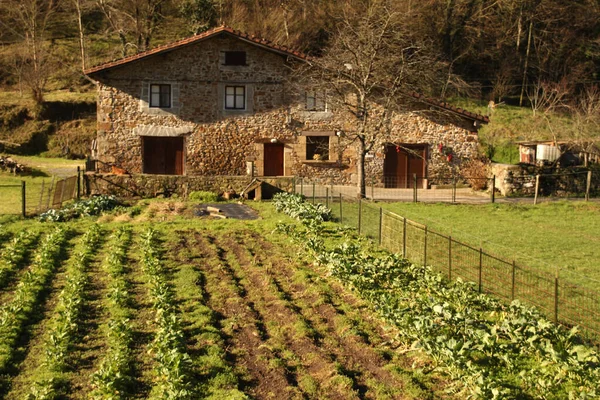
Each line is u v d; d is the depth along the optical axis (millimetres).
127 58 28984
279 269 15336
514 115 44000
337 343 10867
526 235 19984
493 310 12062
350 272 13758
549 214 24000
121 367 9758
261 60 29734
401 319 10805
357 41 27750
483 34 50156
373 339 11031
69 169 34000
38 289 13422
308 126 30125
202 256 16547
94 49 50781
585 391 8734
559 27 50625
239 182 26141
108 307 12578
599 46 50531
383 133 28234
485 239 19062
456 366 9312
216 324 11820
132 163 29656
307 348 10727
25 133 40781
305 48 47062
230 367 9992
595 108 37844
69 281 13445
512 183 28375
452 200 26344
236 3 49562
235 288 13758
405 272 13969
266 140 30031
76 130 41219
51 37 51906
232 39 29547
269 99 29938
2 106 42250
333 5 48656
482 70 50781
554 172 28953
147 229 19281
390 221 20641
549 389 8891
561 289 13750
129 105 29484
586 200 26828
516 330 10391
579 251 17906
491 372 9367
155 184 25969
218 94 29781
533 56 50531
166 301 12516
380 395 9078
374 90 29500
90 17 54938
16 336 11070
